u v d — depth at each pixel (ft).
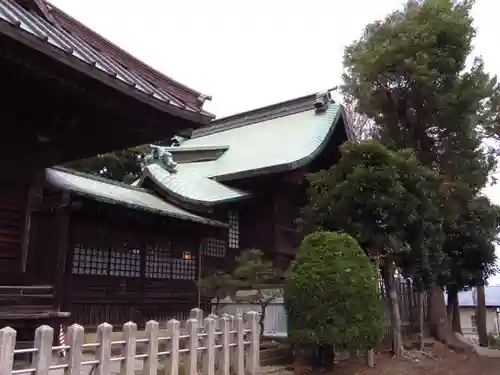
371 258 36.19
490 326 127.85
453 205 48.55
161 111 20.06
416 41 51.93
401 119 56.70
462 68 53.67
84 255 37.06
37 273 25.77
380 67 53.52
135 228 40.98
